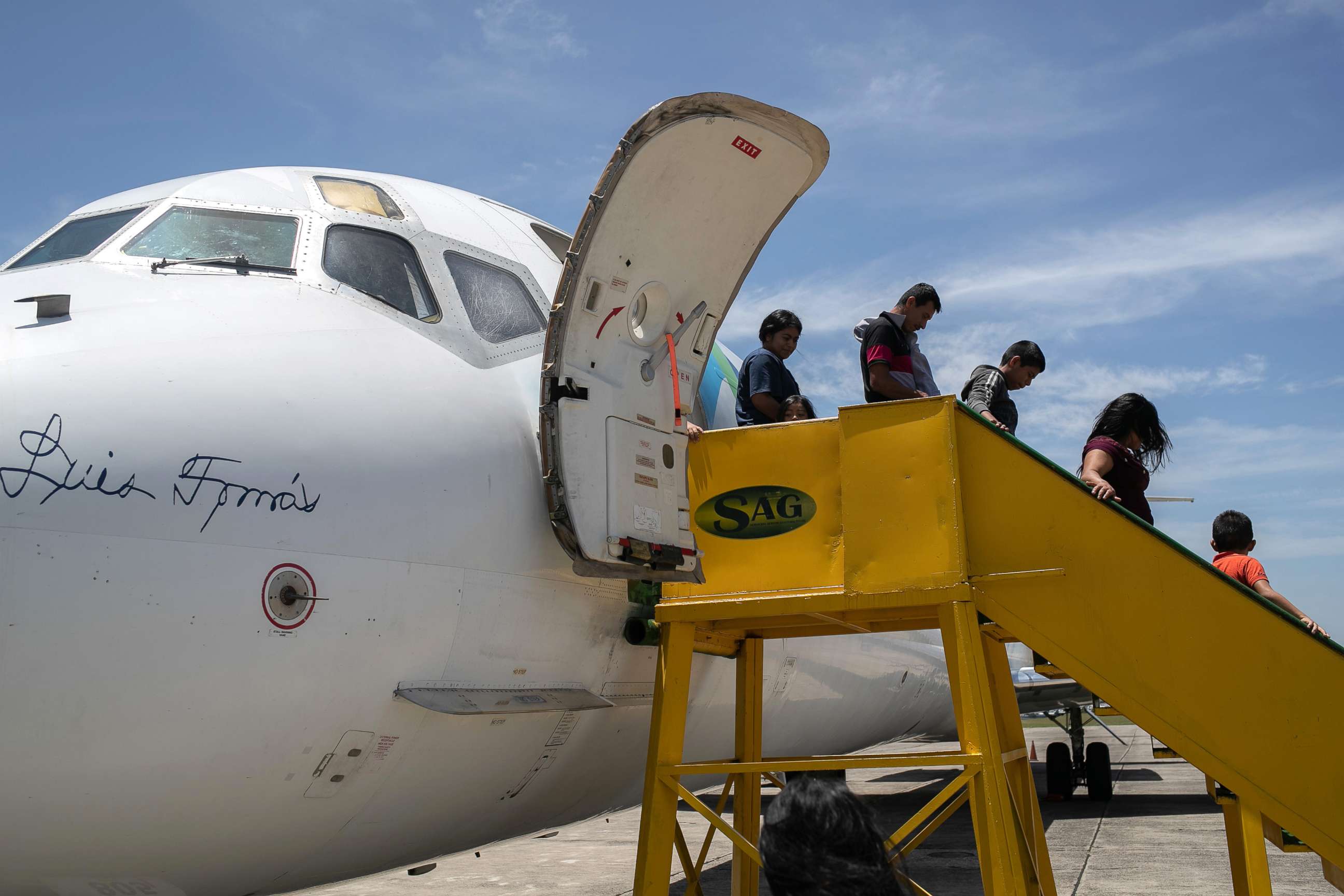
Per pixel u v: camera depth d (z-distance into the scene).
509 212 5.93
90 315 3.71
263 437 3.60
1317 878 8.01
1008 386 6.02
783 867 2.14
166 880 3.64
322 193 4.86
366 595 3.69
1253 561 5.59
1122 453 5.09
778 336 6.54
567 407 4.27
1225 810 5.15
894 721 8.92
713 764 4.39
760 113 4.48
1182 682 4.09
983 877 3.98
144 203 4.62
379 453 3.85
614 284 4.43
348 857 4.18
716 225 4.74
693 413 5.66
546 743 4.55
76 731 3.16
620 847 11.29
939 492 4.34
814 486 4.82
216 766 3.44
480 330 4.73
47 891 3.45
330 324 4.16
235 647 3.39
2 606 3.05
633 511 4.44
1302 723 4.01
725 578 4.86
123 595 3.21
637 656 4.87
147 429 3.40
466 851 5.04
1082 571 4.22
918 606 4.30
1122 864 8.56
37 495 3.15
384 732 3.81
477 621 4.04
